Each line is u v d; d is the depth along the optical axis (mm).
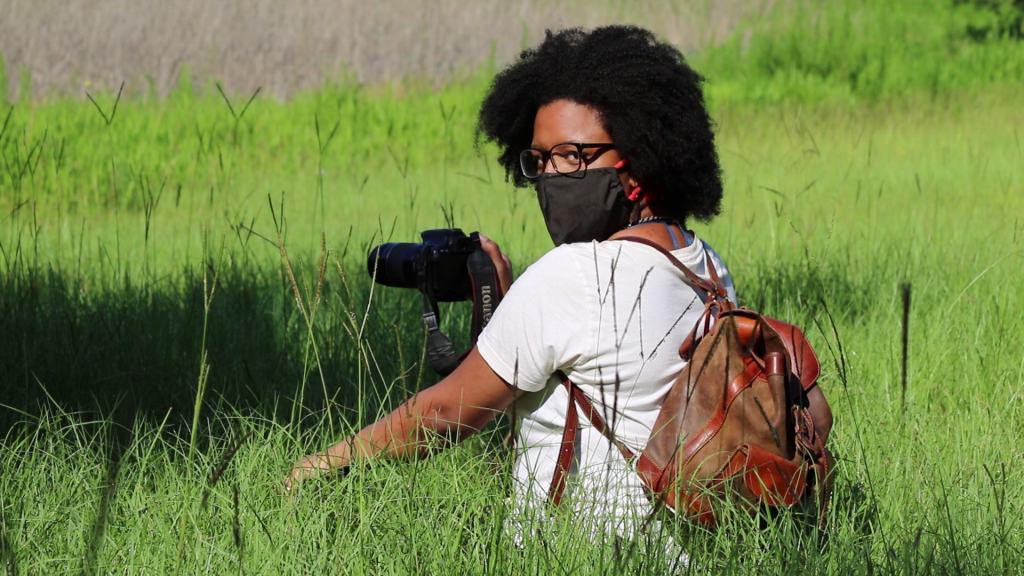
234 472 3393
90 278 6621
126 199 10852
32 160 11109
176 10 23594
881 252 7270
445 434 2920
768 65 18453
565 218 2902
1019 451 3865
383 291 6375
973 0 22266
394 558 2846
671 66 2932
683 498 2623
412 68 21141
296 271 6863
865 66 17531
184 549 2846
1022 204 9133
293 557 2816
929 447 3707
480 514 2961
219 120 14273
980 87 16547
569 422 2754
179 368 4785
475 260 3143
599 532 2725
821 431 2881
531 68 3111
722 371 2635
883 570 2918
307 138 13977
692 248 2865
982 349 4938
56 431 3662
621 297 2676
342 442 3102
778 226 8008
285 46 22094
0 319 5086
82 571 2484
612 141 2861
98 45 21266
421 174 12430
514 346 2732
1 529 2682
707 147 3014
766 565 2727
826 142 12898
